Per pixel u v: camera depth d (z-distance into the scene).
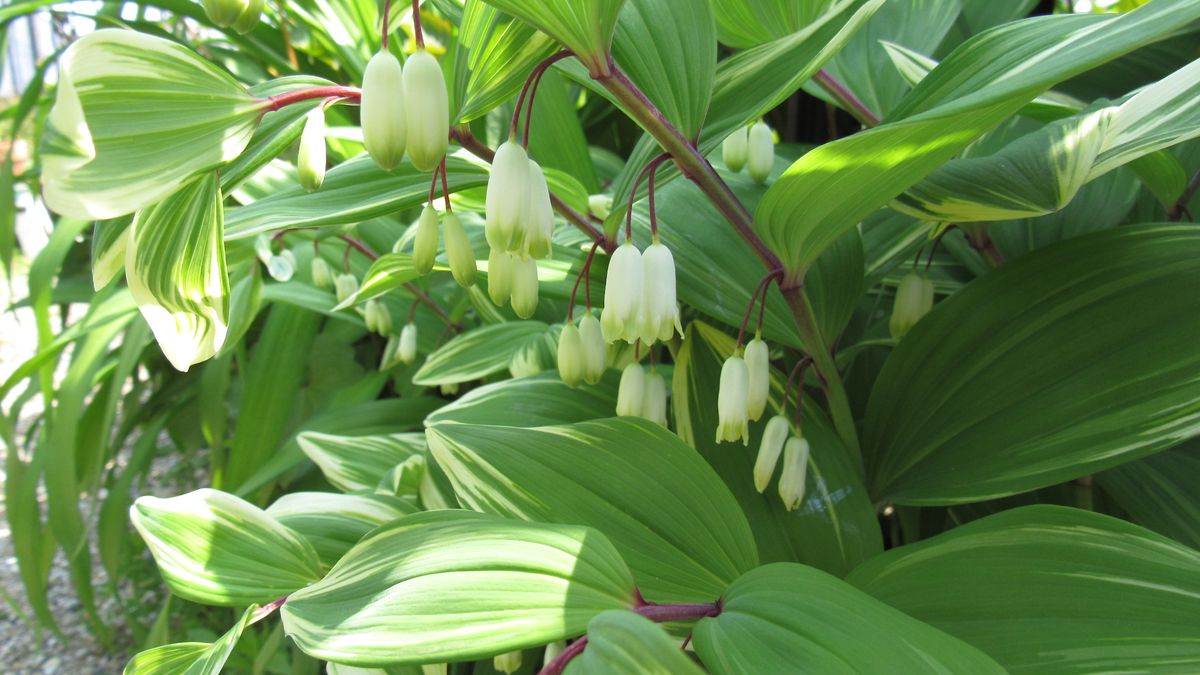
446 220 0.23
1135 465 0.30
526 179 0.21
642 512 0.24
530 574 0.19
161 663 0.22
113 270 0.20
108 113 0.18
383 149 0.19
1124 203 0.33
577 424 0.25
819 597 0.19
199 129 0.18
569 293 0.29
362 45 0.47
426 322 0.51
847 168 0.20
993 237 0.34
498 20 0.22
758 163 0.30
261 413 0.56
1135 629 0.20
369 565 0.20
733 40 0.30
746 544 0.23
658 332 0.23
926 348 0.27
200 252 0.20
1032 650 0.20
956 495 0.25
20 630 0.75
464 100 0.24
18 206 0.96
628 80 0.22
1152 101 0.22
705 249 0.28
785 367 0.36
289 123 0.20
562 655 0.19
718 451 0.28
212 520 0.23
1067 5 0.56
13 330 1.37
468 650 0.18
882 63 0.36
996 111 0.19
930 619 0.21
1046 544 0.22
